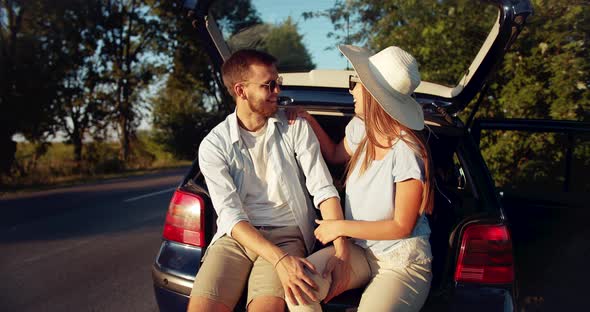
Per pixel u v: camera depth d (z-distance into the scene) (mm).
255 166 2799
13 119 18141
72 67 22125
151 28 26969
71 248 6711
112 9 24797
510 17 2979
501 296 2572
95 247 6734
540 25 6004
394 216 2471
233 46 4238
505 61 6082
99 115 23812
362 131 2900
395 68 2549
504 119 3998
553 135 4711
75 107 22984
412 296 2447
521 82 6117
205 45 3439
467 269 2609
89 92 23984
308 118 3010
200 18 3271
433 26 7012
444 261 2748
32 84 19172
